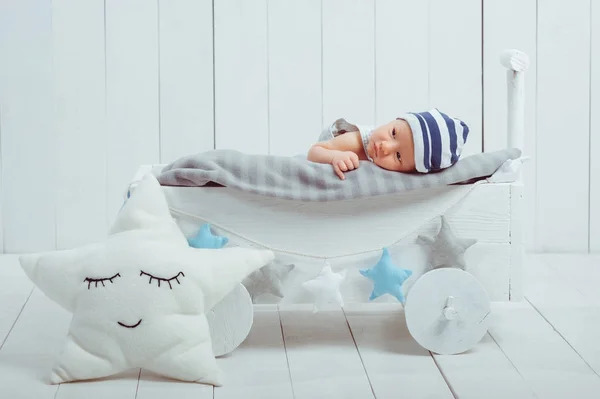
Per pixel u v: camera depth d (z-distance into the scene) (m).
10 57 2.63
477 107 2.69
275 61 2.66
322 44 2.66
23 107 2.65
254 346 1.84
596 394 1.56
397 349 1.81
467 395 1.56
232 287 1.68
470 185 1.75
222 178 1.71
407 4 2.65
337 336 1.91
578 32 2.67
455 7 2.65
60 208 2.71
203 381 1.62
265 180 1.72
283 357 1.77
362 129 1.85
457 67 2.67
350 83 2.67
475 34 2.66
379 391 1.58
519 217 1.76
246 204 1.74
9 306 2.14
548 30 2.66
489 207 1.76
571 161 2.72
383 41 2.66
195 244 1.73
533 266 2.56
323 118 2.68
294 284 1.77
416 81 2.68
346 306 2.15
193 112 2.67
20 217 2.71
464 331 1.77
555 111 2.70
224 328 1.75
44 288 1.66
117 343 1.61
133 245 1.62
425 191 1.75
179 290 1.61
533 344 1.84
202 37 2.64
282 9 2.64
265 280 1.74
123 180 2.70
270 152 2.70
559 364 1.71
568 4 2.65
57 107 2.66
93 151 2.68
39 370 1.69
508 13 2.65
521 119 1.95
